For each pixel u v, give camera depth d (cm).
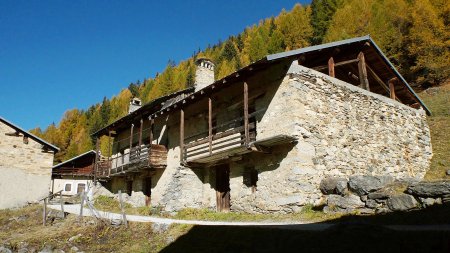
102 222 1140
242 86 1498
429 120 2183
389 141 1552
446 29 3172
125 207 2027
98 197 2395
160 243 899
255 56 6588
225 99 1593
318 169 1227
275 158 1259
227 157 1421
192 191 1622
